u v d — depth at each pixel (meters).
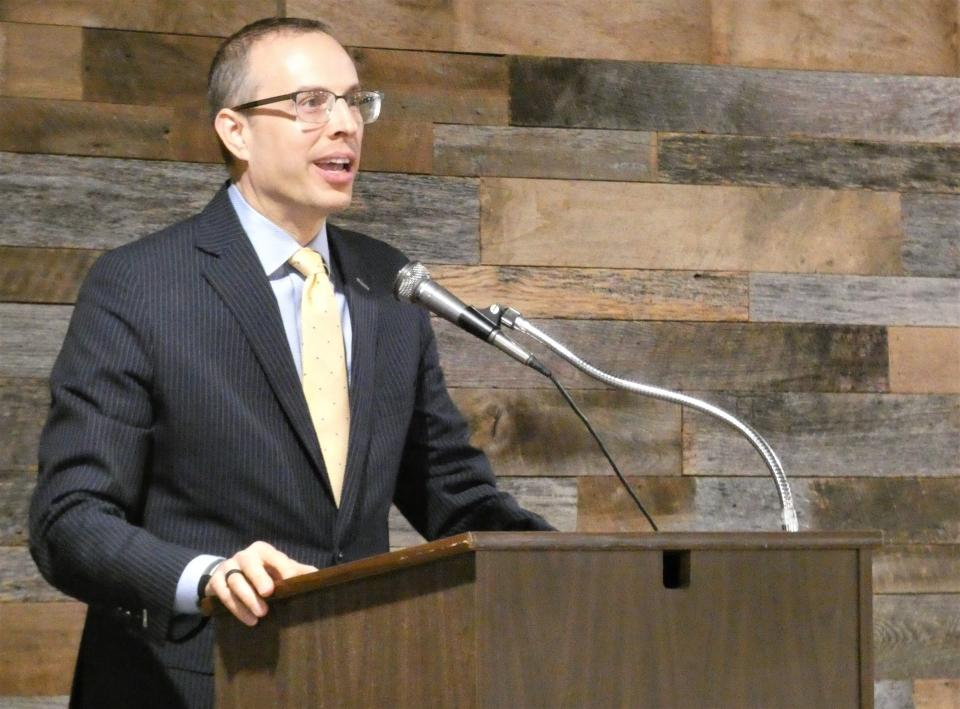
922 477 12.47
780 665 5.12
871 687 5.21
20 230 11.21
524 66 12.17
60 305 11.23
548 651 4.83
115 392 7.06
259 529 7.19
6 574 11.02
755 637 5.10
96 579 6.40
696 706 4.99
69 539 6.50
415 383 8.08
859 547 5.25
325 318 7.63
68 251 11.27
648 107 12.34
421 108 11.98
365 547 7.49
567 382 12.02
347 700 5.30
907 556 12.38
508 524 8.00
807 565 5.21
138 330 7.15
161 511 7.23
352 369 7.66
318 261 7.80
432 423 8.23
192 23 11.59
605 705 4.87
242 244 7.57
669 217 12.27
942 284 12.62
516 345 7.07
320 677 5.42
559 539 4.85
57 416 7.07
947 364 12.59
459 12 12.09
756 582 5.13
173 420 7.15
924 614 12.35
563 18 12.27
